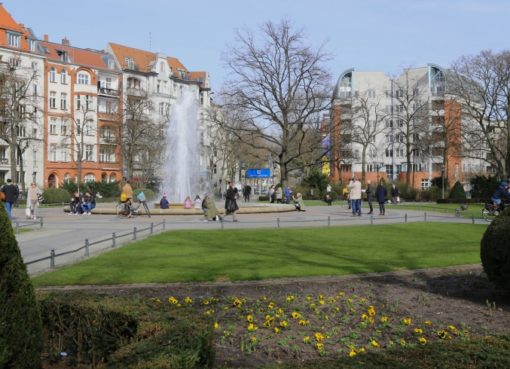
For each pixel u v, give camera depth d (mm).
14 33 72625
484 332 7340
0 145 69375
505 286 9180
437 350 4836
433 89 96750
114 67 87062
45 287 10398
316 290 10250
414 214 34594
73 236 20000
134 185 65562
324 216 32562
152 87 91688
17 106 57062
